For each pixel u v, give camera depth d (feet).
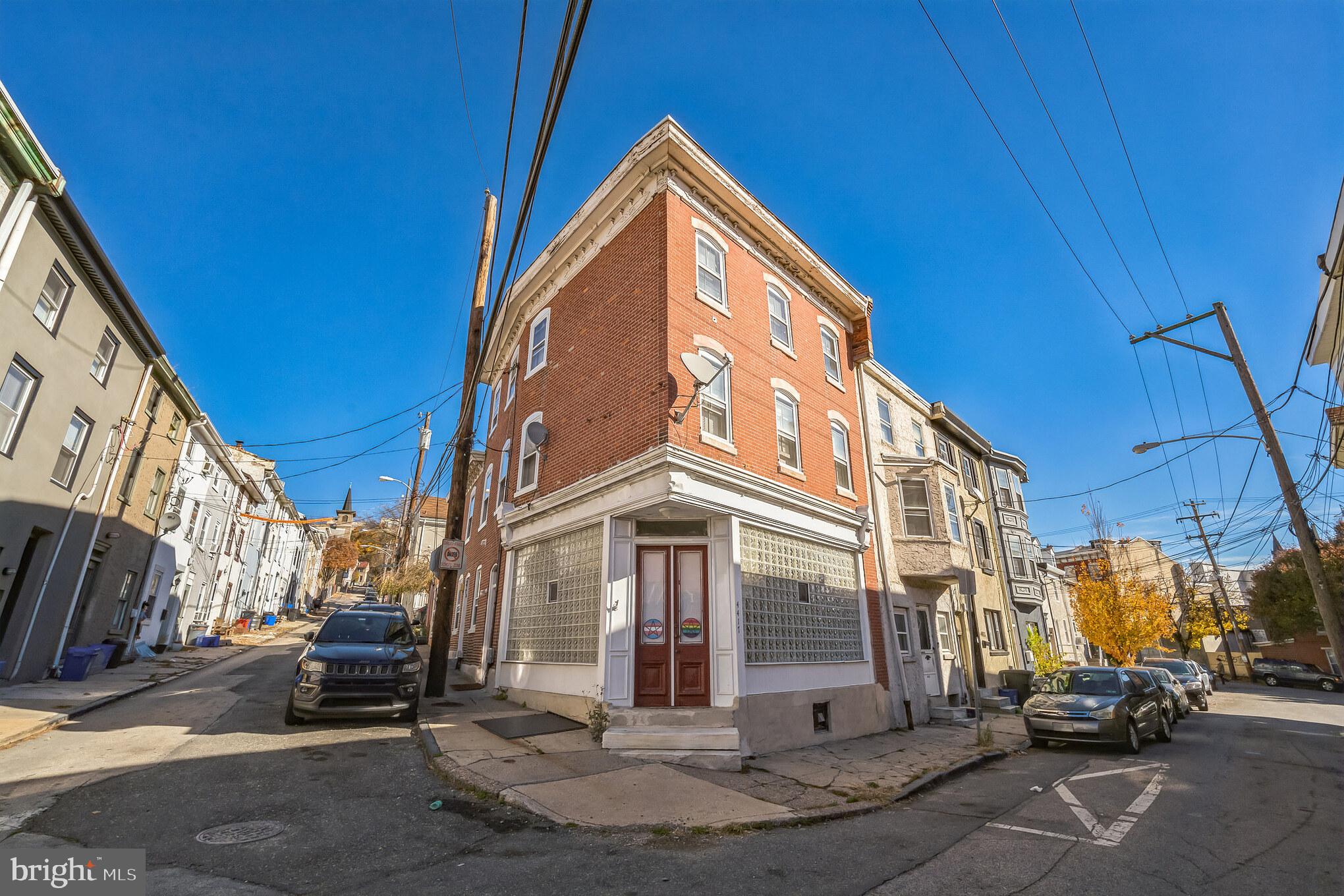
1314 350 44.14
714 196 41.75
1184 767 33.58
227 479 100.32
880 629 47.03
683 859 17.78
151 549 65.72
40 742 27.55
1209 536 132.26
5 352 37.24
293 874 15.60
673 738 29.55
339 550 236.22
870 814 23.62
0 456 38.17
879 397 61.36
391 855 17.12
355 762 26.08
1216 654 158.20
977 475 80.84
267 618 131.85
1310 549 39.27
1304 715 66.54
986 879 16.78
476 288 49.55
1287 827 21.91
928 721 50.55
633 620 34.12
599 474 36.24
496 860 17.10
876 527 51.01
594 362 41.19
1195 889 16.29
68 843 16.85
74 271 43.37
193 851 16.69
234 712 35.96
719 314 39.42
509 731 31.94
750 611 35.45
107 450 51.24
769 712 34.22
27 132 34.68
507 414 56.44
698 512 34.32
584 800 22.33
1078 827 21.89
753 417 40.04
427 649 83.05
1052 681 44.70
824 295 52.21
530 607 42.88
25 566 43.65
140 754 25.88
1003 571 77.51
